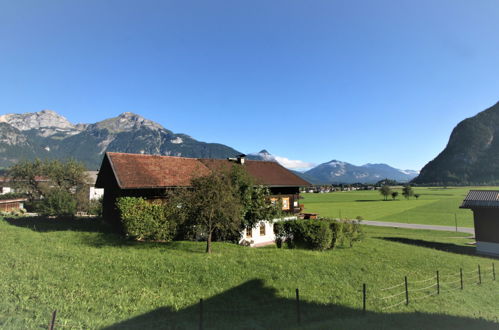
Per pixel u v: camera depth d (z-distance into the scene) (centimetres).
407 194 11938
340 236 2333
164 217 2150
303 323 1005
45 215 3559
